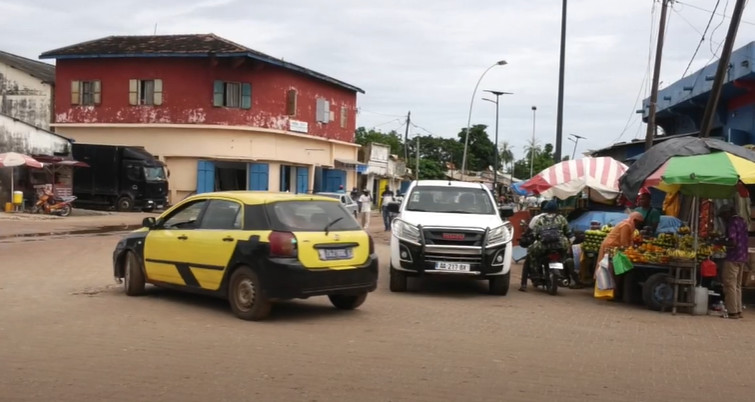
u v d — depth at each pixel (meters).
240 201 9.46
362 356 7.11
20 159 28.17
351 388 5.91
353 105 49.03
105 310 9.38
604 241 12.23
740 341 8.76
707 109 14.02
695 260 10.85
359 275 9.42
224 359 6.83
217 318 9.05
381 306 10.57
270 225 8.98
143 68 39.00
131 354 6.95
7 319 8.59
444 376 6.40
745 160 10.67
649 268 11.45
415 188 13.75
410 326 8.93
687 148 11.09
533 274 13.08
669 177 10.49
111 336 7.76
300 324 8.84
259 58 38.34
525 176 86.56
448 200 13.44
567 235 13.09
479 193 13.73
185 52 37.84
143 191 34.75
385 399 5.62
